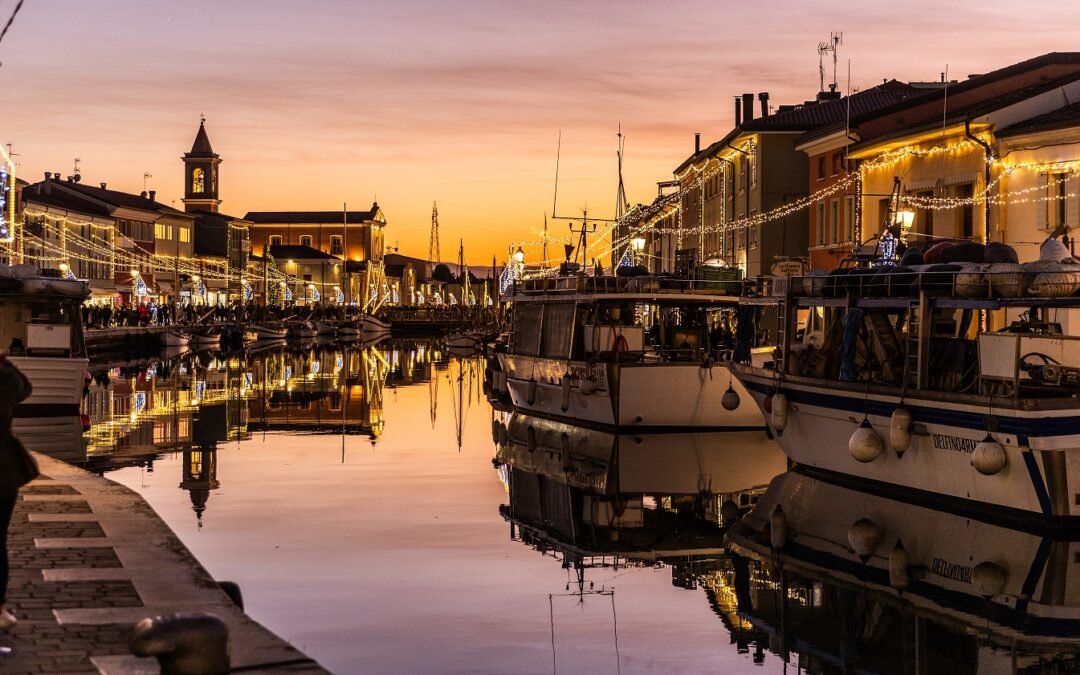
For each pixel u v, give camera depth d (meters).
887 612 18.14
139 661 10.23
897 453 25.08
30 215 96.44
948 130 46.16
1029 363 23.28
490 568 20.56
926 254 26.98
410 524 24.23
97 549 14.75
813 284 28.80
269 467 31.97
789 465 31.75
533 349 44.56
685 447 34.78
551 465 32.53
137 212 124.19
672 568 20.89
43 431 37.81
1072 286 23.06
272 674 9.98
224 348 104.00
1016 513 22.69
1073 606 18.30
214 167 169.88
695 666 15.51
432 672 14.83
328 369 75.00
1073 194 40.41
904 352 28.03
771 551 22.17
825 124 65.50
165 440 37.38
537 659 15.54
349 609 17.67
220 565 20.27
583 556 21.69
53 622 11.49
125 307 102.12
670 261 93.12
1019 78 51.50
